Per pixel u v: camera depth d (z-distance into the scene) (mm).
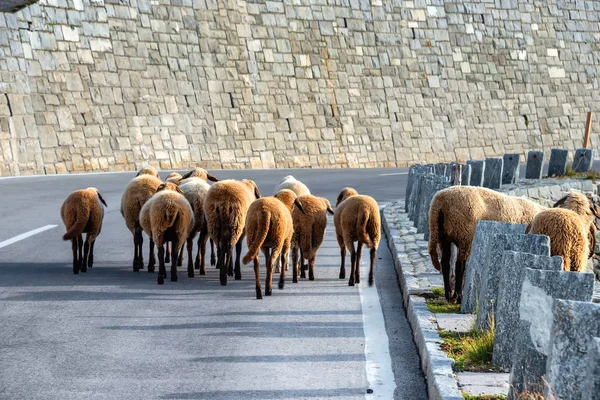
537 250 8219
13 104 29844
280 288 11820
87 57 33500
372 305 10758
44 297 10945
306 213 12273
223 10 39406
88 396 7023
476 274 9312
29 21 31562
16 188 24438
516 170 26547
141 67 35406
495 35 49469
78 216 12500
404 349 8586
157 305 10578
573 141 51281
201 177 15180
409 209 19812
